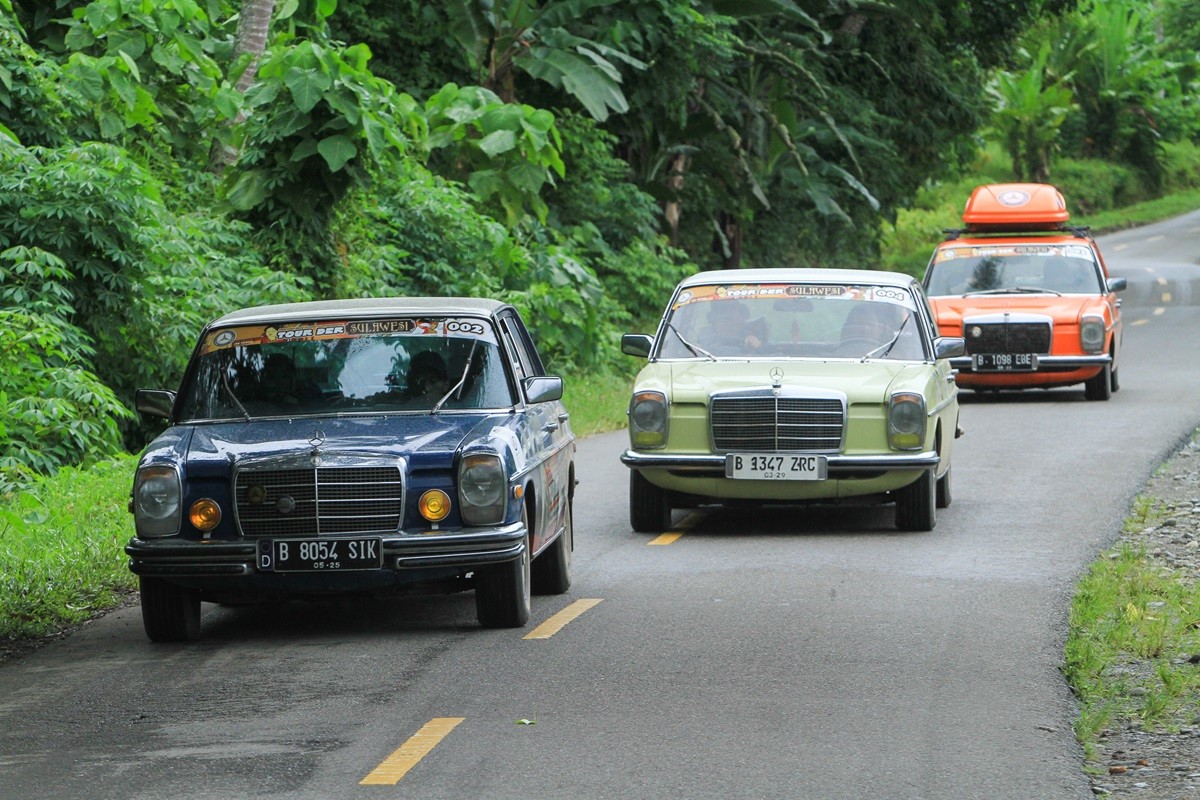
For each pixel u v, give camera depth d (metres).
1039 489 47.72
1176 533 39.47
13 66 58.44
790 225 134.00
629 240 103.88
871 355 43.09
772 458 39.94
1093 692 24.31
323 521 28.59
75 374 48.16
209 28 71.38
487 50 90.75
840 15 127.31
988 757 21.02
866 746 21.61
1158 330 120.12
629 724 22.92
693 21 98.19
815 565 36.25
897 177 136.38
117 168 53.66
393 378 31.45
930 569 35.44
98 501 44.31
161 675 27.08
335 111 62.50
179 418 31.50
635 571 36.31
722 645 28.14
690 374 41.88
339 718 23.64
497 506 28.81
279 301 58.59
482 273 77.62
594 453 60.12
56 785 20.47
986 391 81.06
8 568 35.91
